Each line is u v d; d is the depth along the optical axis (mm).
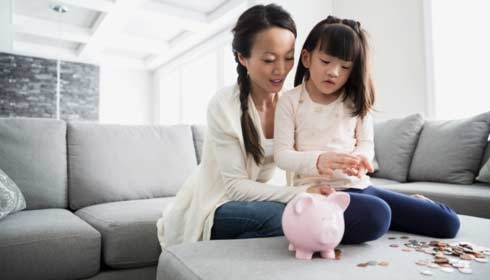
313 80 918
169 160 1777
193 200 973
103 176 1579
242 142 891
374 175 2271
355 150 960
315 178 906
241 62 956
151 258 1193
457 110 2439
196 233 890
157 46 5324
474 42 2332
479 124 1855
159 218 1236
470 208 1452
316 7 3178
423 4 2545
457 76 2434
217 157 910
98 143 1637
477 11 2312
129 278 1171
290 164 845
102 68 6219
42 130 1539
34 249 1010
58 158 1530
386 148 2238
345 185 881
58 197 1484
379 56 2875
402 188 1762
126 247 1151
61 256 1046
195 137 1985
